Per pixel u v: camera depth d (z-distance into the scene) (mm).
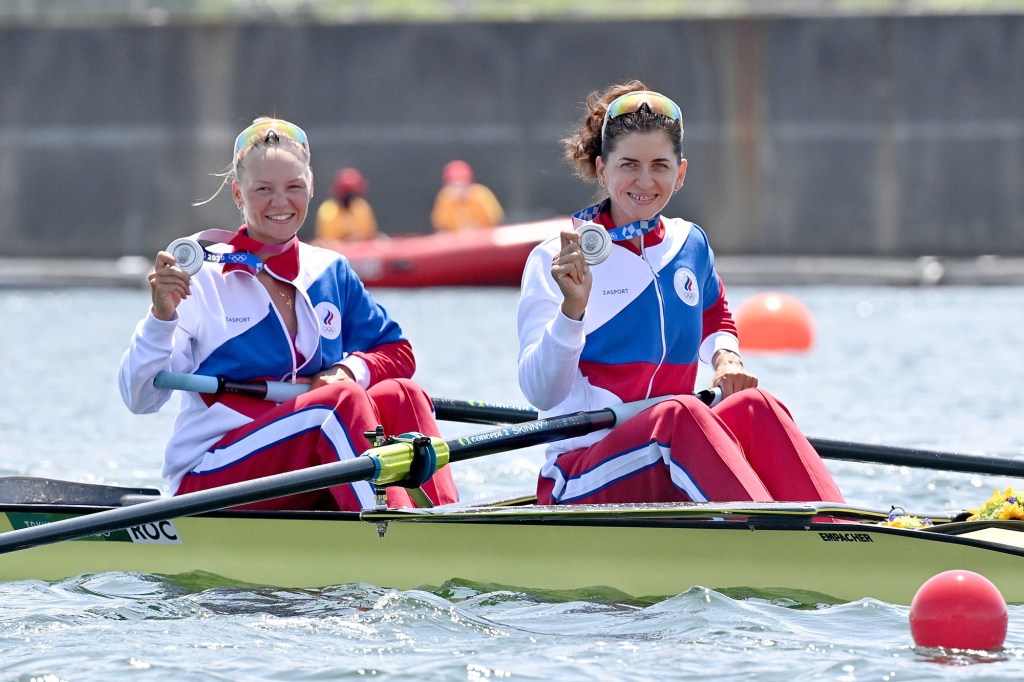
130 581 18062
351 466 16688
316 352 19375
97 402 37375
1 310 65375
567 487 18594
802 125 87500
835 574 16781
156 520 16094
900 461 19781
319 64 88812
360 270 74438
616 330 18656
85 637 15586
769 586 16953
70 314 63312
